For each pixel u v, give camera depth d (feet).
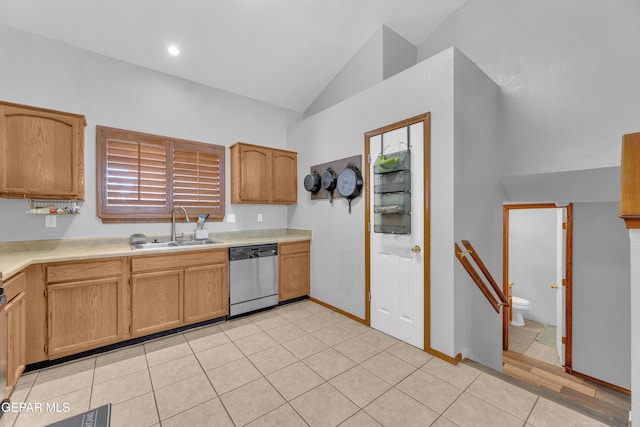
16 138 7.27
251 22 9.42
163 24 8.91
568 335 11.20
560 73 8.78
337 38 10.76
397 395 6.08
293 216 13.35
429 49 11.86
